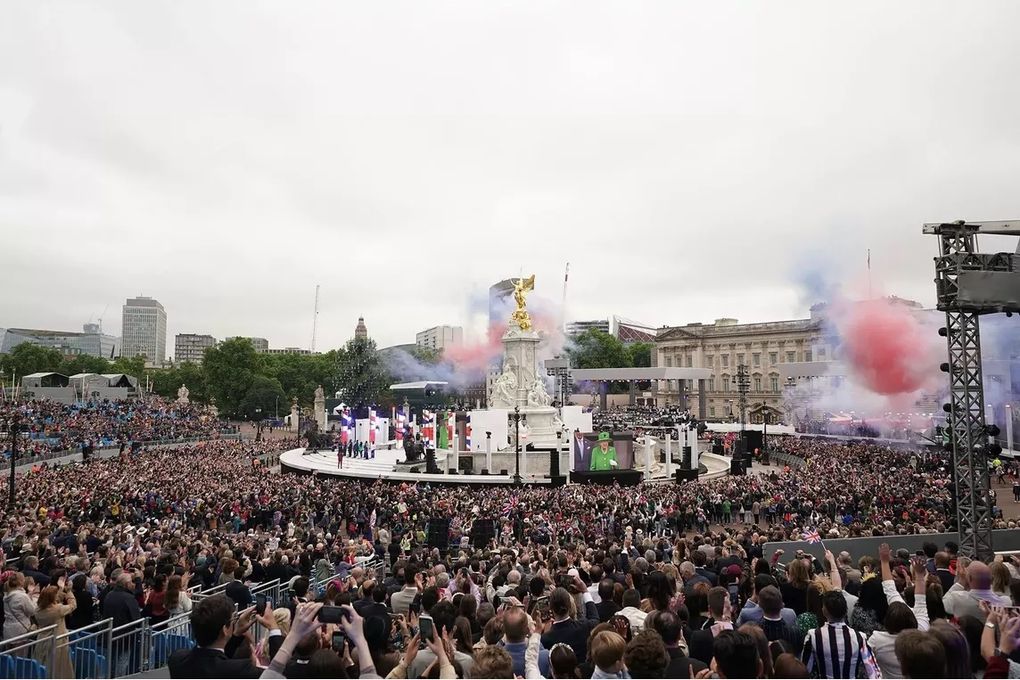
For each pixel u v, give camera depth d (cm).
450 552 3025
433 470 6700
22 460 6894
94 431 9312
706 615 1148
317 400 14138
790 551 2302
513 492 4678
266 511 4066
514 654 953
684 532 4138
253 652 875
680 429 6950
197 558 2148
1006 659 758
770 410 15212
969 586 1174
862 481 4947
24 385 13112
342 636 882
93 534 2955
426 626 1024
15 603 1333
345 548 2523
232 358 16575
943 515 3822
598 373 13525
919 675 655
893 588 1184
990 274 2577
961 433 2659
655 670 712
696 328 17338
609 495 4459
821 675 848
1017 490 5119
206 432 11012
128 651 1395
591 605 1313
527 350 7931
